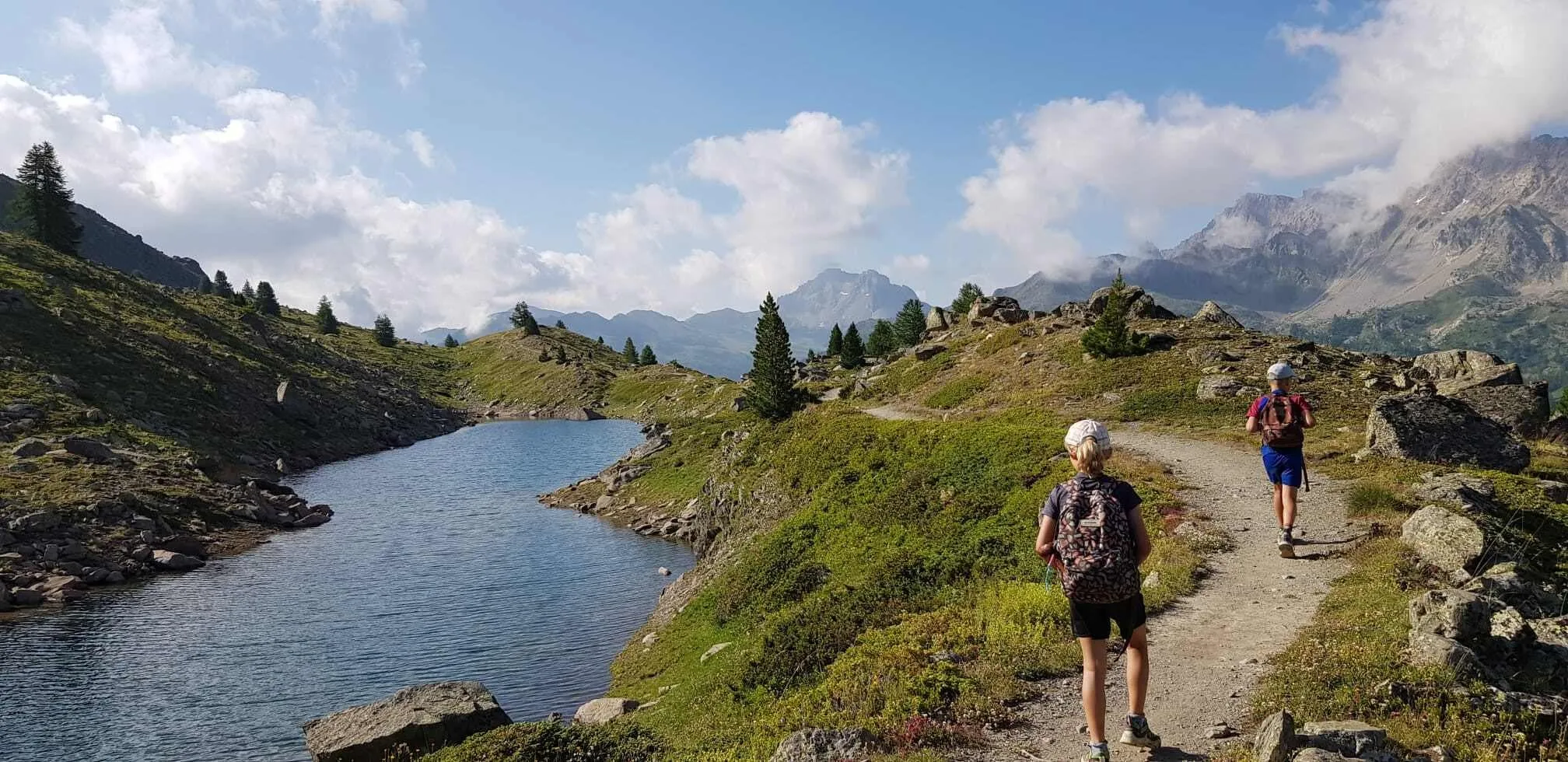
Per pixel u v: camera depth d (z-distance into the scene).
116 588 46.62
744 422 80.62
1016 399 51.97
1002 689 11.56
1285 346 51.91
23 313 92.69
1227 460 28.36
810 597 29.42
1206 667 11.47
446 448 120.56
